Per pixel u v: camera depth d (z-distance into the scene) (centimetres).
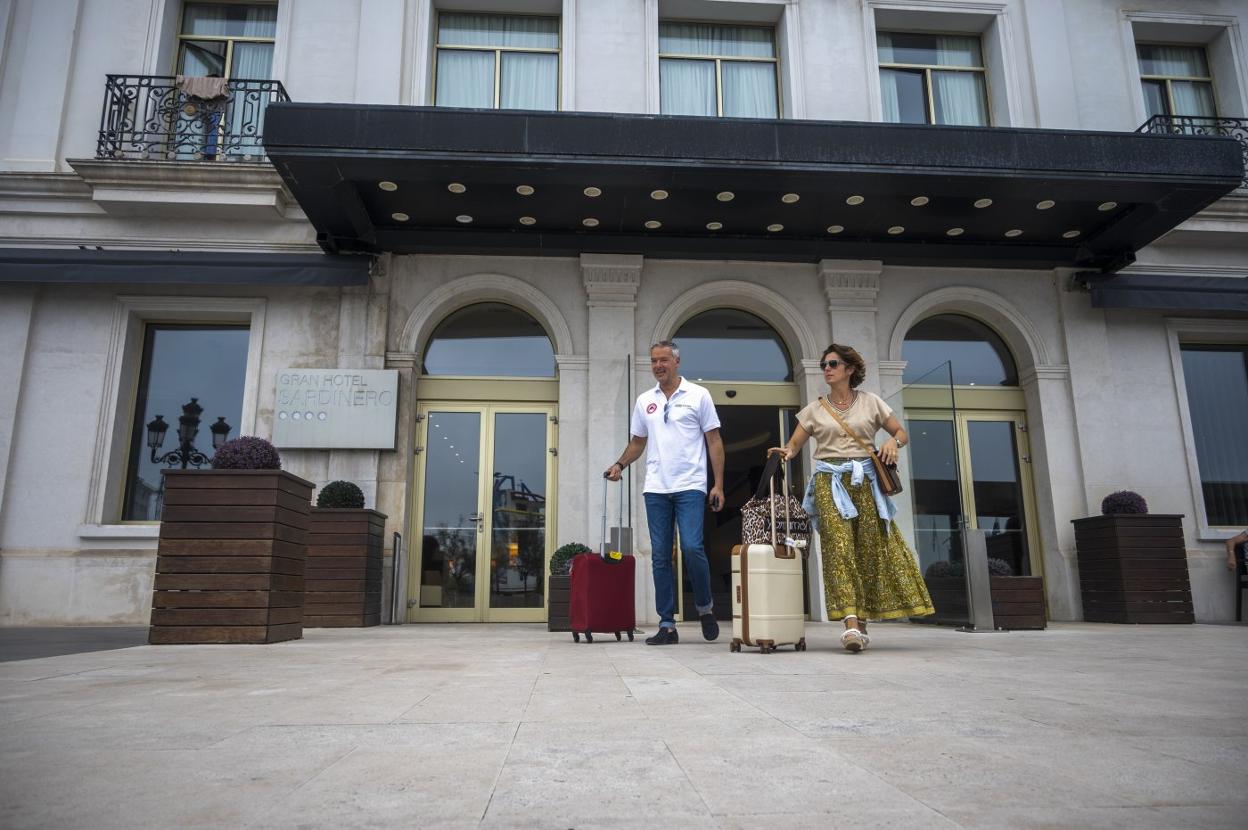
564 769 138
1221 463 940
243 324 881
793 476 891
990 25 982
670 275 890
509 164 681
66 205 843
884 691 237
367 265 816
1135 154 718
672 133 689
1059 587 862
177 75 909
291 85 888
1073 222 812
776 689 242
